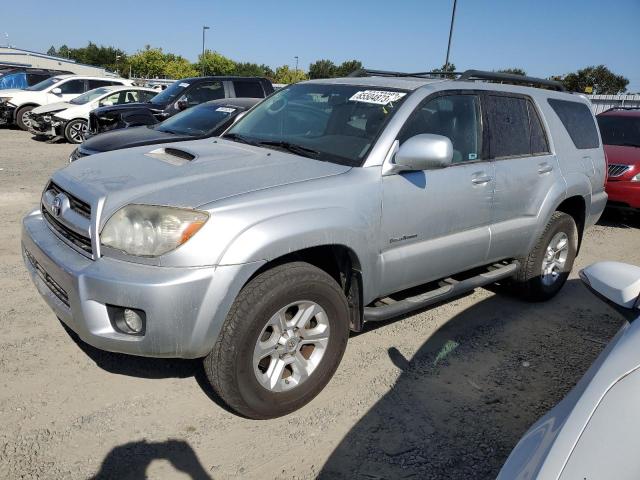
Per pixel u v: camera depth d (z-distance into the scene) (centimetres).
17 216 683
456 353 404
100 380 339
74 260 285
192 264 265
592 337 445
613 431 166
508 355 407
